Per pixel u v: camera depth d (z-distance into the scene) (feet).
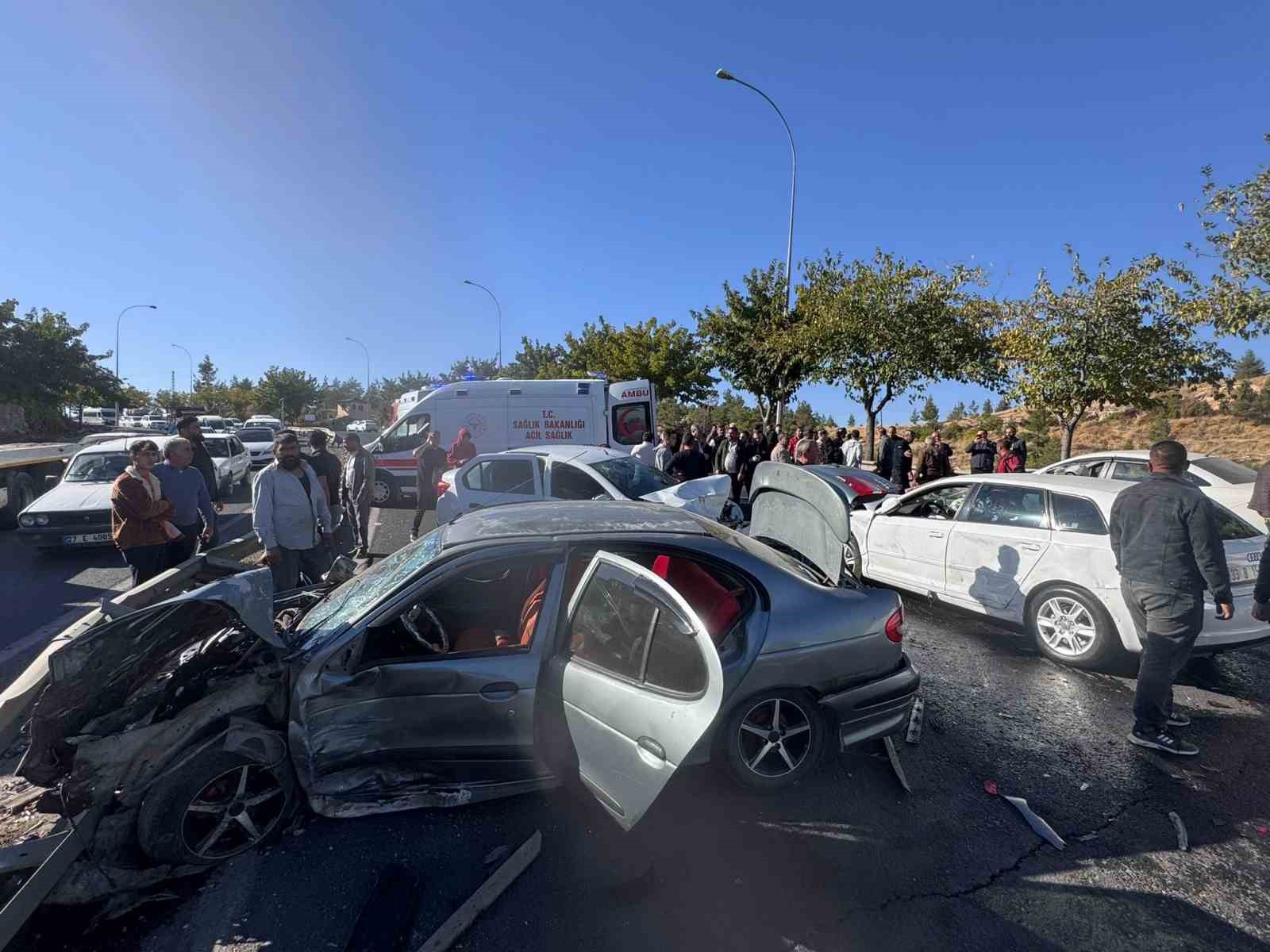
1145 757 12.71
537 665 10.17
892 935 8.24
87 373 92.89
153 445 18.67
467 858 9.46
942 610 22.20
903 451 48.06
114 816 8.72
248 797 9.50
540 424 42.75
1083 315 40.22
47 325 89.92
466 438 36.37
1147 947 8.15
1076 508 17.66
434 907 8.56
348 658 9.91
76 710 8.89
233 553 21.63
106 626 9.38
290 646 10.36
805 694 10.83
